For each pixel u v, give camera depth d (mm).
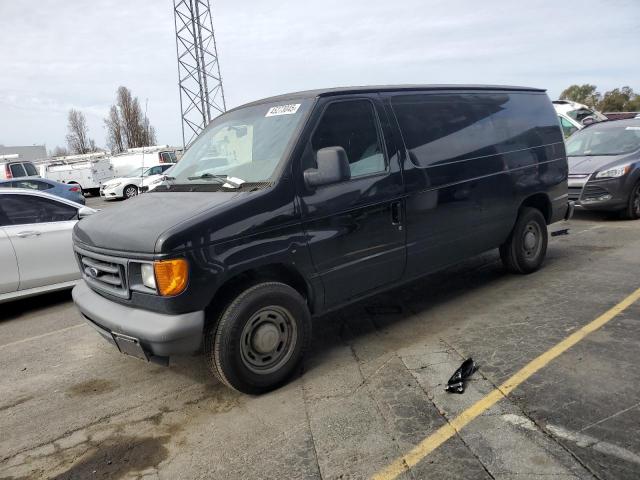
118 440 3219
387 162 4188
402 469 2645
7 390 4086
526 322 4410
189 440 3139
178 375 4082
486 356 3840
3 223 6016
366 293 4207
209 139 4543
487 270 6156
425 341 4250
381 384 3572
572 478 2455
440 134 4664
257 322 3498
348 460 2768
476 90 5199
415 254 4430
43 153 54156
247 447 2996
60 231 6336
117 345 3549
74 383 4109
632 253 6352
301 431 3096
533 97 5879
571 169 9102
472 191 4867
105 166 28578
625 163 8578
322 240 3750
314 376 3801
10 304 6734
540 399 3152
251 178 3713
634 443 2664
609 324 4180
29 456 3129
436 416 3098
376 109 4230
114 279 3527
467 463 2637
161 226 3250
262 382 3539
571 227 8406
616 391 3164
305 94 4090
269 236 3480
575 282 5375
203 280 3207
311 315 3945
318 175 3602
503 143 5270
